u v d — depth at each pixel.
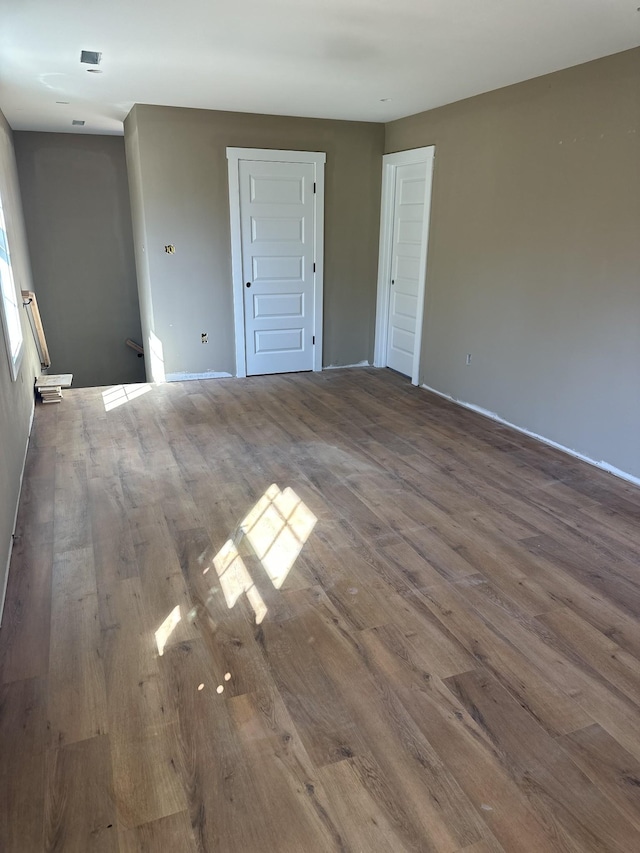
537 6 2.88
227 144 5.69
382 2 2.86
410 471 4.00
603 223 3.83
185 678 2.13
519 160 4.47
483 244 4.97
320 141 6.03
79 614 2.47
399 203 6.29
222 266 6.03
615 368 3.88
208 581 2.72
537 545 3.07
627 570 2.86
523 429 4.78
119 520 3.27
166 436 4.59
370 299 6.81
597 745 1.88
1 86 4.52
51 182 6.94
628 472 3.89
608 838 1.59
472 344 5.27
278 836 1.59
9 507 3.02
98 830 1.59
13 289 4.64
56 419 4.95
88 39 3.44
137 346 7.68
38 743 1.85
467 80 4.34
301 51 3.67
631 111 3.55
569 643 2.35
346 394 5.85
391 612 2.52
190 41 3.48
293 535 3.14
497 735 1.91
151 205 5.62
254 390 5.93
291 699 2.04
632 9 2.91
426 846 1.56
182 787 1.72
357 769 1.79
